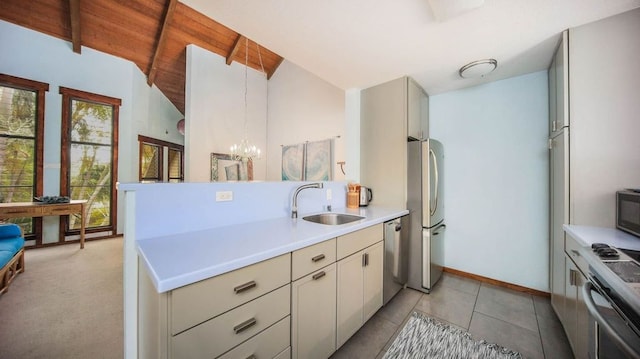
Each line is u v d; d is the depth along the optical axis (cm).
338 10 148
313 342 128
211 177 484
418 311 198
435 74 237
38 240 401
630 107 143
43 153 409
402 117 244
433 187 239
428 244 231
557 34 168
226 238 122
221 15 154
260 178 578
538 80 229
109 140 478
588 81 154
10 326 184
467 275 267
